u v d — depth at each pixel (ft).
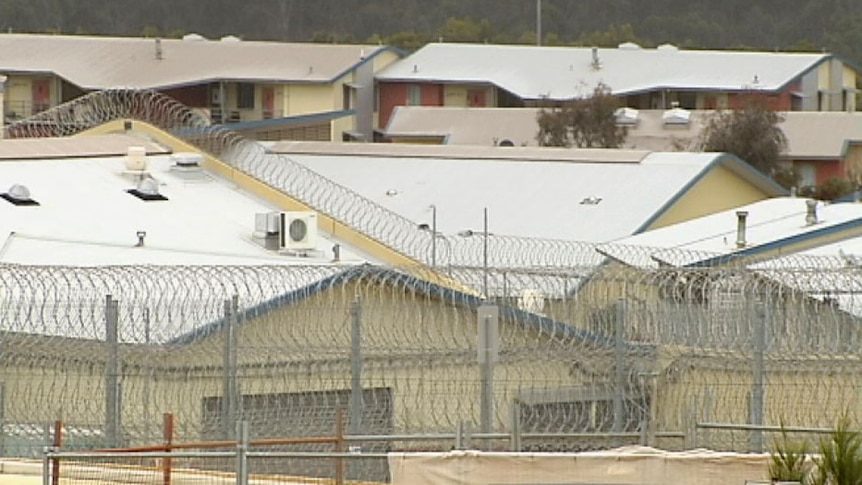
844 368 204.54
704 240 371.76
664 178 521.24
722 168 536.01
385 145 575.38
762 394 201.05
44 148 377.30
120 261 301.84
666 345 206.59
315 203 367.86
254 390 206.59
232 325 204.33
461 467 166.40
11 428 204.33
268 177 375.04
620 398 203.51
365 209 394.52
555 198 511.81
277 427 205.87
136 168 363.97
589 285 216.54
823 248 360.07
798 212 394.93
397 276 220.02
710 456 167.84
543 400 206.59
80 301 212.64
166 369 205.46
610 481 167.43
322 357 207.92
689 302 208.95
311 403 206.80
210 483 184.14
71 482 179.83
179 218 342.64
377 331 217.77
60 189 351.67
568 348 208.13
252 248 327.67
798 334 205.87
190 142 386.11
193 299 225.56
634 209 501.15
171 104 408.26
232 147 382.22
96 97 409.49
